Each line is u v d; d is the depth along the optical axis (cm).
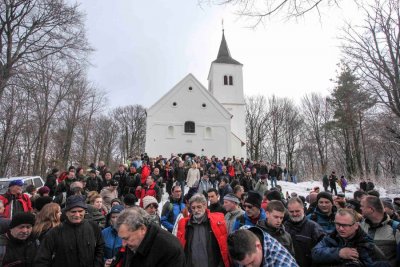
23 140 3075
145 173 1336
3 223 449
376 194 602
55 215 452
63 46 1744
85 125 3897
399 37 1074
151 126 3603
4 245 398
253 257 232
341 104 3288
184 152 3597
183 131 3650
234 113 4419
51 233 395
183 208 644
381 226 405
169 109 3684
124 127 6562
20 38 1661
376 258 328
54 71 1808
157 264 275
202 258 401
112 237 474
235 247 235
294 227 417
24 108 2406
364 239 337
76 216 401
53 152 3584
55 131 3391
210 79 4859
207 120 3731
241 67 4600
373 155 3316
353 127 2922
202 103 3766
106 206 703
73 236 396
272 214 365
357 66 1223
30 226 406
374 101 1330
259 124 5797
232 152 3966
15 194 670
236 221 455
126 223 272
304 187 2478
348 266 325
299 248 399
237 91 4497
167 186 1709
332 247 350
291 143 5681
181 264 280
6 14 1588
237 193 679
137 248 275
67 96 2636
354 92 1536
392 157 2709
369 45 1159
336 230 362
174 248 280
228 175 1931
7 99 2073
